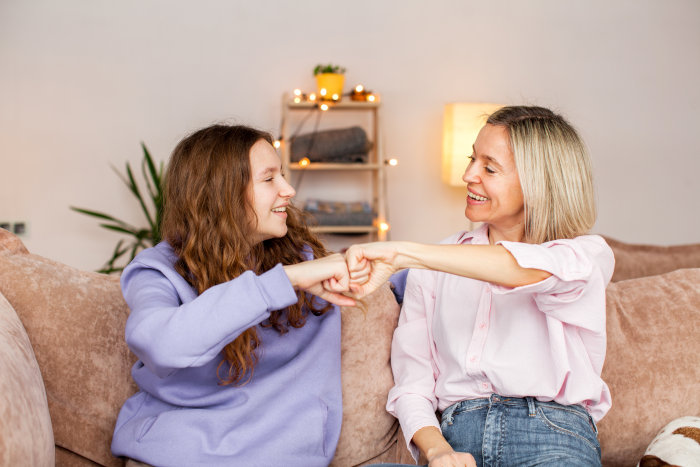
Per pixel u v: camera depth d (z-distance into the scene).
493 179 1.40
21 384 1.18
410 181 4.58
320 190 4.56
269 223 1.43
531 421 1.33
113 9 4.25
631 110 4.70
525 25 4.56
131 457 1.33
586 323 1.29
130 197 4.36
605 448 1.58
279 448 1.34
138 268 1.36
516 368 1.36
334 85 4.10
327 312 1.52
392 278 1.73
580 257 1.25
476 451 1.36
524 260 1.21
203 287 1.34
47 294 1.43
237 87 4.38
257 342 1.38
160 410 1.38
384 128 4.52
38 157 4.27
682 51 4.69
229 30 4.35
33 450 1.14
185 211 1.41
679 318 1.64
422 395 1.48
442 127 4.56
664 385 1.58
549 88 4.62
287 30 4.39
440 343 1.48
